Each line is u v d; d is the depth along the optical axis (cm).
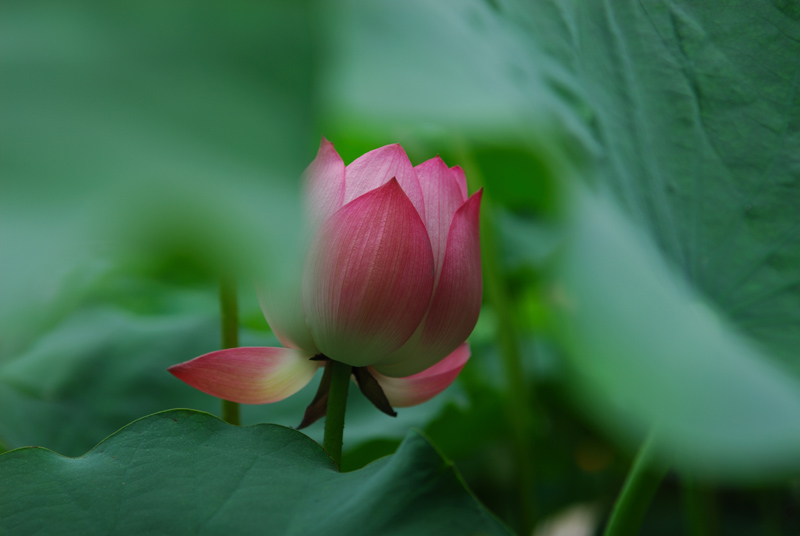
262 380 119
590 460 211
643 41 116
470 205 116
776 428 81
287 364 119
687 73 117
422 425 140
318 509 111
